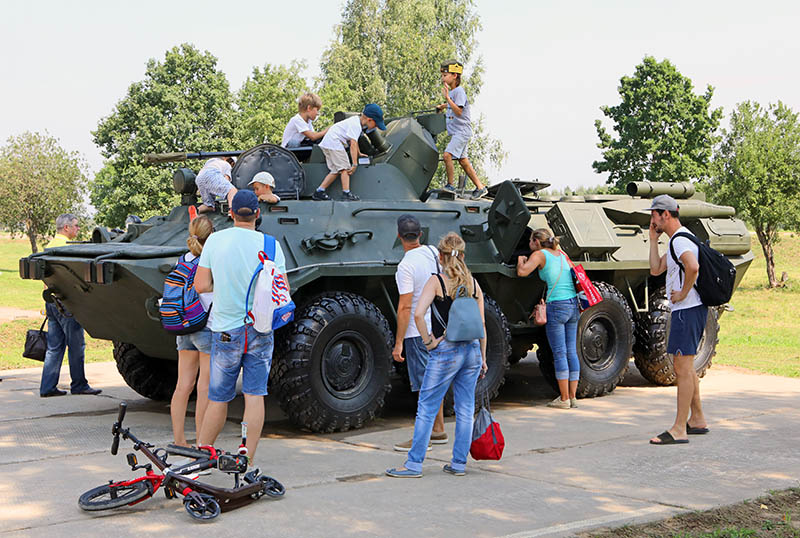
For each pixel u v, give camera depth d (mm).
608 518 4406
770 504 4762
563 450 6230
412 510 4598
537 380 10375
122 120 38562
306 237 7219
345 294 7133
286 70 38406
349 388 7105
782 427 7094
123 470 5586
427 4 39688
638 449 6254
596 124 39594
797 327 20047
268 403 8633
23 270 7324
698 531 4246
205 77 39625
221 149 37875
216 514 4383
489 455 5449
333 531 4223
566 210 8961
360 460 5914
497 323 8047
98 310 7441
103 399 8859
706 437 6684
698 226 10141
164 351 7520
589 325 8789
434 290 5352
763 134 35469
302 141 8844
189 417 7836
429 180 8914
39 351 8930
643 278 9758
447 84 9852
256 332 5086
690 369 6480
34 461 5867
